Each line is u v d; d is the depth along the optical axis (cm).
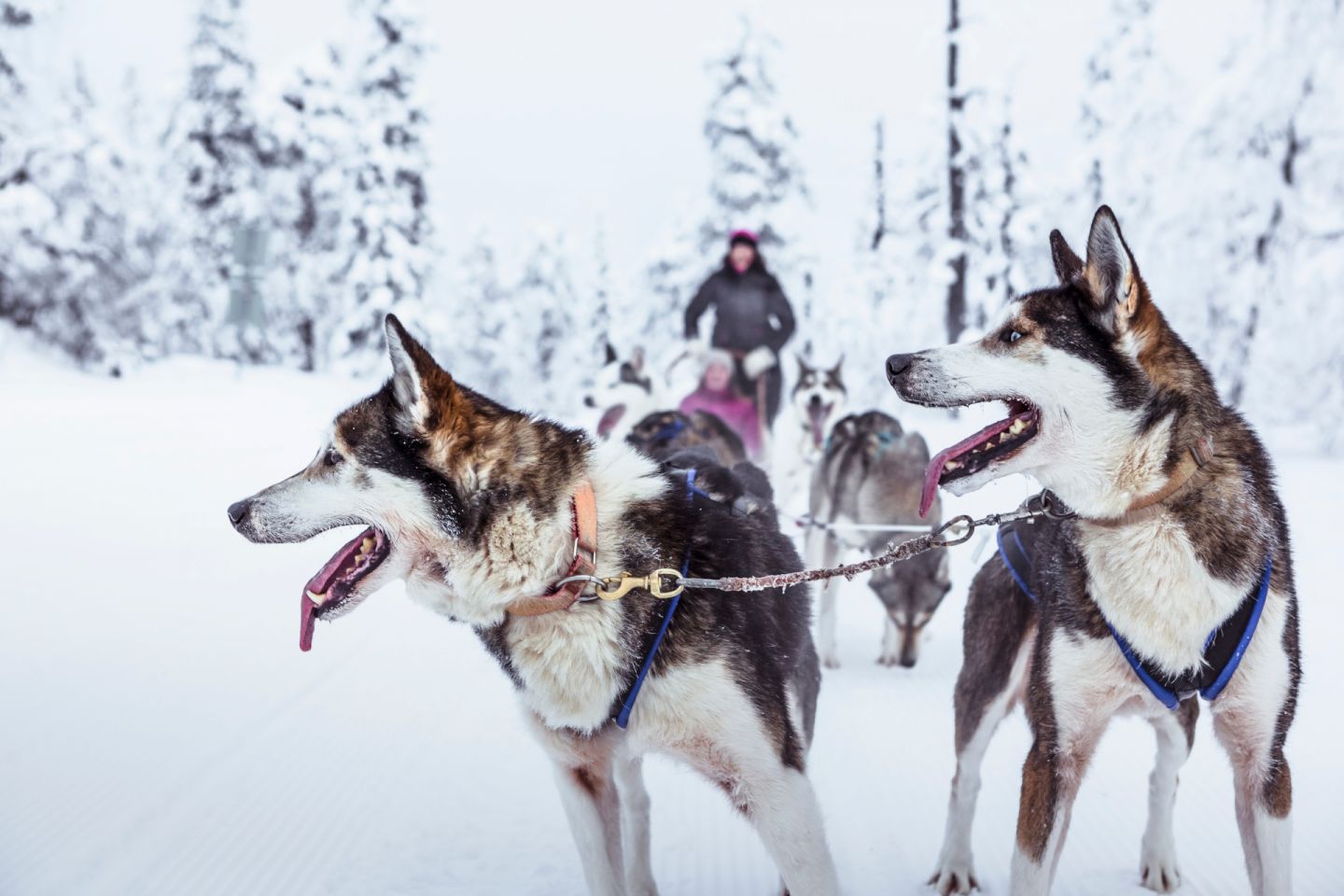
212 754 354
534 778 357
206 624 504
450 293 3206
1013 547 292
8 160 1716
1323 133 1281
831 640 529
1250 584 231
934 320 1986
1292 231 1282
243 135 2389
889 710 448
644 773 385
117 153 1819
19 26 1747
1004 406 293
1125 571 236
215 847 293
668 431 521
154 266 1911
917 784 363
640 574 246
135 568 590
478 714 420
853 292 2364
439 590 254
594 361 3325
